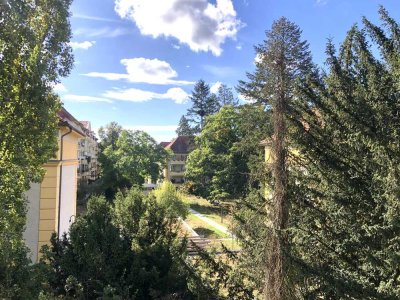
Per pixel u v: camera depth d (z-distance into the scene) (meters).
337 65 8.36
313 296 7.32
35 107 7.33
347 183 8.06
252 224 8.28
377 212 7.53
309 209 7.98
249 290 8.91
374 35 7.95
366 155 7.90
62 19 7.45
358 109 7.80
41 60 7.23
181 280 10.13
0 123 7.00
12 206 7.23
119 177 47.09
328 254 7.85
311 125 8.53
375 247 7.38
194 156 47.56
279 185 7.05
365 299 6.82
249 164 9.98
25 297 6.54
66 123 12.91
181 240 12.41
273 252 6.88
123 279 9.73
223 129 43.81
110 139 75.69
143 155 49.25
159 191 30.52
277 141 7.12
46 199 12.46
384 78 7.67
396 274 6.84
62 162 13.25
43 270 7.20
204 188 46.34
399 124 7.52
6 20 6.94
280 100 7.11
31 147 7.56
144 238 10.98
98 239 10.09
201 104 71.88
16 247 6.88
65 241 10.55
